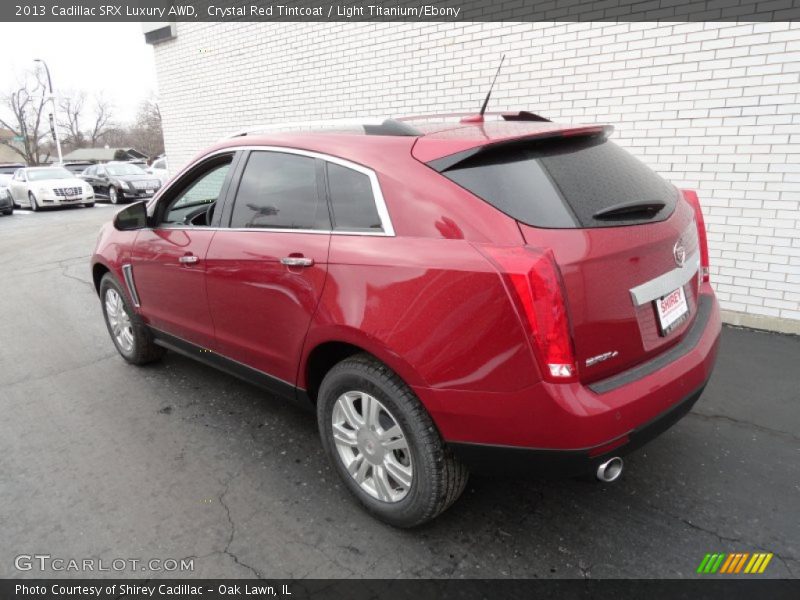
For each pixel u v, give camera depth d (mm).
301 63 7684
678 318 2457
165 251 3521
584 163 2402
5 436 3479
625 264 2154
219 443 3316
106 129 82750
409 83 6547
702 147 4680
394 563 2350
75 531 2605
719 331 2707
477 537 2479
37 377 4371
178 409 3744
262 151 3025
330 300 2469
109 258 4152
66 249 10477
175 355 4707
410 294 2193
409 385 2244
